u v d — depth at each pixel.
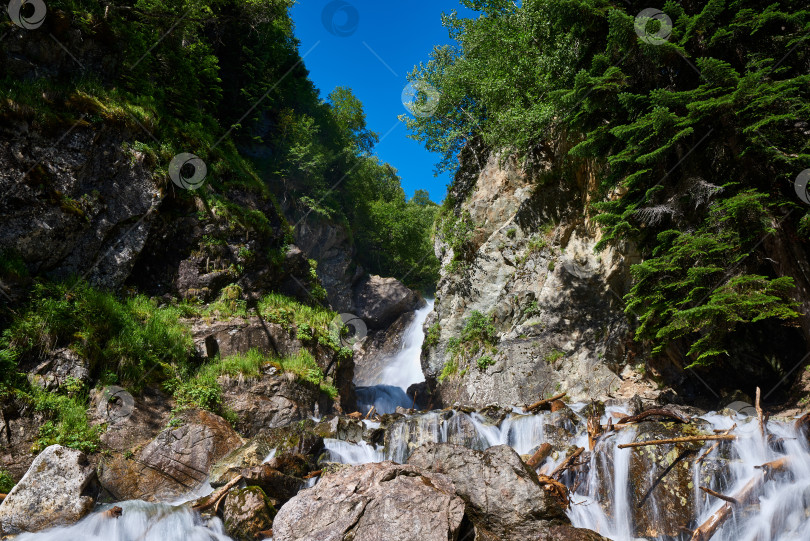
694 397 13.31
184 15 19.52
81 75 15.48
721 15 11.30
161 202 15.66
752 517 6.96
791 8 10.95
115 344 12.54
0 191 12.29
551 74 16.66
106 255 14.34
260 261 18.11
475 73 20.41
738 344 13.02
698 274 10.05
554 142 17.81
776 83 9.90
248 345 15.69
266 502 7.88
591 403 11.64
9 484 8.98
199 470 10.24
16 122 12.84
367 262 43.25
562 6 13.10
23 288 11.91
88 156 14.08
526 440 10.30
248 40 29.92
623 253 15.05
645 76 12.46
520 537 6.63
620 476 8.11
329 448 10.34
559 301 16.19
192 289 16.23
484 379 16.55
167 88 19.12
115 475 10.05
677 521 7.48
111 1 17.61
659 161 11.69
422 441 10.72
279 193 32.28
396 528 6.22
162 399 12.52
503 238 19.03
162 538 7.71
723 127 10.91
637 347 14.51
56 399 10.81
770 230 9.96
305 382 15.42
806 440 7.99
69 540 7.26
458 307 19.61
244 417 13.50
